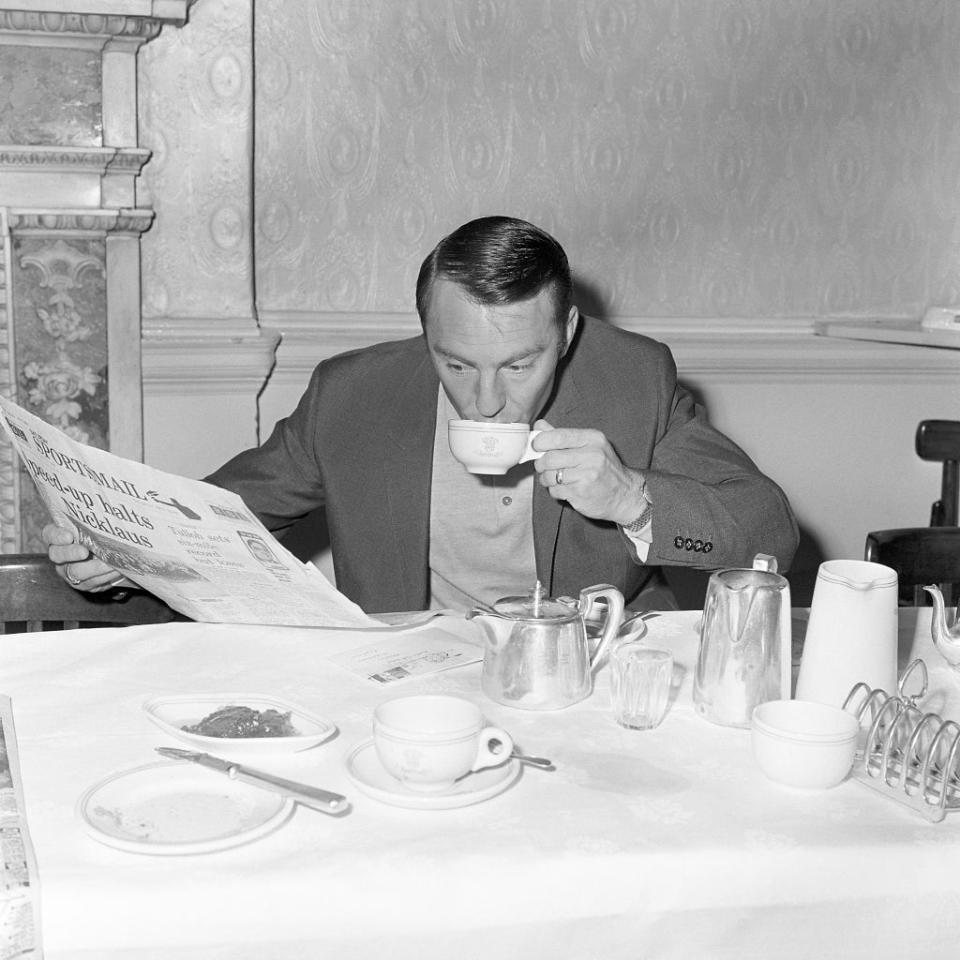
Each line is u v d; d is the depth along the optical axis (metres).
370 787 0.90
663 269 3.06
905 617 1.43
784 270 3.16
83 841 0.84
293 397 2.77
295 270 2.78
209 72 2.52
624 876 0.82
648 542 1.43
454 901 0.80
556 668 1.10
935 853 0.85
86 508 1.29
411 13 2.74
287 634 1.33
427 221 2.85
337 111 2.74
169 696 1.10
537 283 1.38
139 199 2.50
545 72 2.87
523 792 0.93
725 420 3.10
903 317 3.29
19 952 0.75
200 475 2.64
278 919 0.78
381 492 1.68
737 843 0.85
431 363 1.71
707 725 1.08
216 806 0.89
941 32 3.17
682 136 3.00
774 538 1.51
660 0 2.91
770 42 3.03
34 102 2.34
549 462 1.34
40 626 1.51
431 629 1.35
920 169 3.22
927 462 3.27
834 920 0.85
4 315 2.40
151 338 2.56
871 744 0.98
